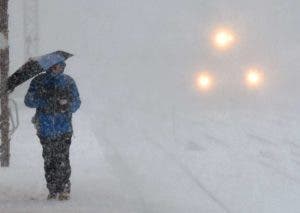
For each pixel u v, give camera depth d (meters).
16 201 18.11
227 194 25.62
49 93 18.12
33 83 18.30
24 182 21.73
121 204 18.91
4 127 25.36
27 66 17.81
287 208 23.28
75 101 18.47
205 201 23.64
